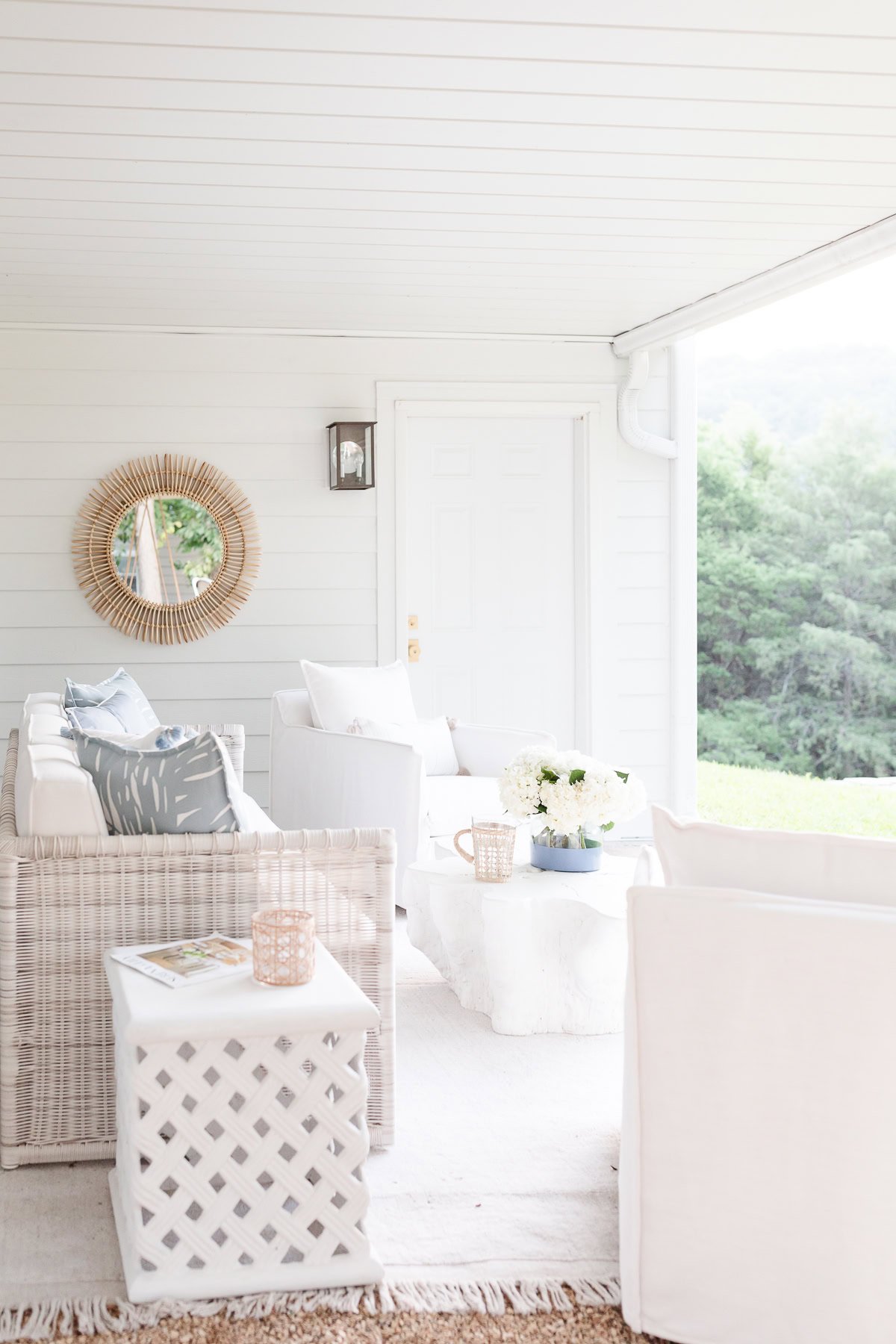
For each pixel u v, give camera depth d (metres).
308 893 2.54
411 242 4.32
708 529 12.60
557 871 3.46
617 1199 2.29
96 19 2.64
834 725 12.08
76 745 2.83
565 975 3.24
